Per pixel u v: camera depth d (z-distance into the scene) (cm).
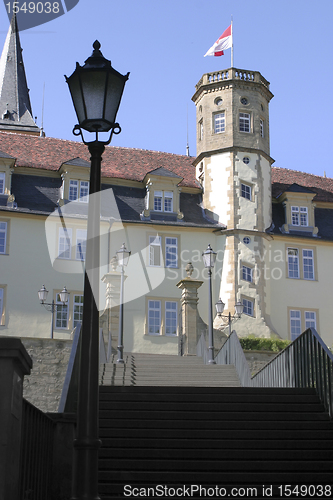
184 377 1739
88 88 748
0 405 627
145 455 989
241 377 1705
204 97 3962
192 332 2633
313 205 3938
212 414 1128
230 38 3994
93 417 661
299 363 1348
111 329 2688
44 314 3284
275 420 1120
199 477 929
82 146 4025
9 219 3362
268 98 4050
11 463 628
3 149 3753
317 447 1020
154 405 1181
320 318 3744
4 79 6712
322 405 1167
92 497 631
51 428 883
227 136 3838
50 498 864
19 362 657
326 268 3841
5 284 3266
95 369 677
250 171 3809
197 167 4022
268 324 3584
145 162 4050
